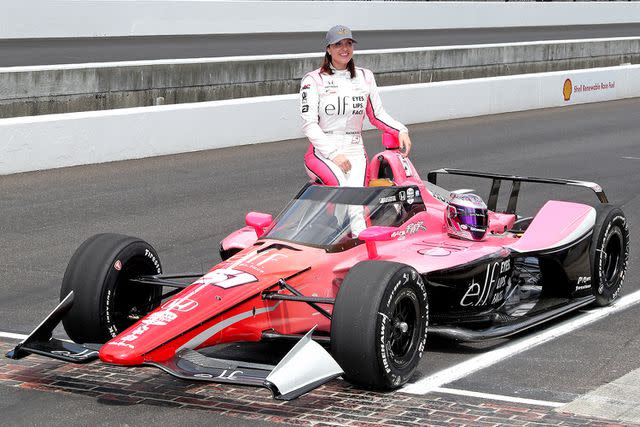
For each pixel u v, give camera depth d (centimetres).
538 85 2906
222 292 738
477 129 2438
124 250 816
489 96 2762
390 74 2705
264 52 3353
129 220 1379
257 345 841
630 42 3647
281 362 668
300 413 693
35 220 1375
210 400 726
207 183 1670
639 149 2117
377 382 717
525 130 2423
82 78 1984
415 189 895
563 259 931
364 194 846
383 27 4909
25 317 958
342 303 715
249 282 752
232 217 1403
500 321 880
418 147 2128
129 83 2080
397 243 860
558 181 1027
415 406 705
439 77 2873
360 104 970
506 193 1623
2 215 1404
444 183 1712
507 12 5469
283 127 2217
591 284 968
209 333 717
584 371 787
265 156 1975
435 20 5128
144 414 699
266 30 4431
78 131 1806
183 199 1530
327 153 938
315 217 830
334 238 812
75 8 3753
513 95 2834
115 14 3888
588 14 5891
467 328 859
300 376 671
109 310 805
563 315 954
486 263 869
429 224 903
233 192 1593
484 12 5344
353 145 980
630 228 1343
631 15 6169
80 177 1700
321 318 797
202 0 4178
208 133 2053
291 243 812
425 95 2572
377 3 4862
